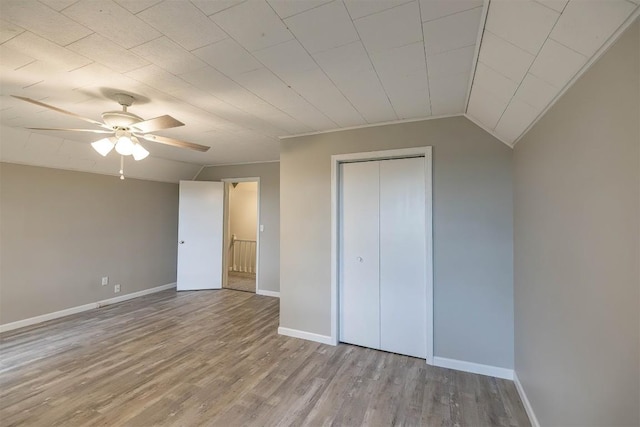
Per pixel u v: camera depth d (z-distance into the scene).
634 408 0.95
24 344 3.19
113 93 2.30
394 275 3.06
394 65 1.88
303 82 2.12
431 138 2.82
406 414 2.10
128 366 2.74
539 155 1.85
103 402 2.21
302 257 3.42
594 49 1.12
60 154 3.89
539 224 1.86
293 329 3.46
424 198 2.94
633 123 0.93
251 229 7.43
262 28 1.50
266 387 2.42
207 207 5.66
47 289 3.96
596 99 1.17
